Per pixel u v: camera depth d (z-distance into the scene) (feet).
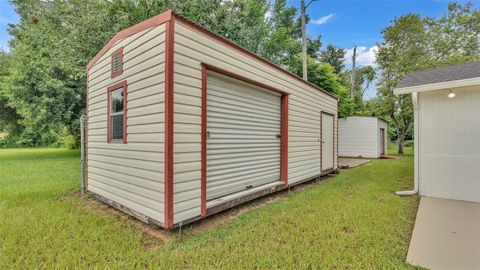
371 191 17.13
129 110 11.62
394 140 88.38
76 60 27.32
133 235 9.49
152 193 10.08
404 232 9.84
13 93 35.47
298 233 9.68
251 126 14.85
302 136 20.02
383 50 48.01
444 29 43.27
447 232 9.80
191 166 10.23
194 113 10.37
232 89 13.37
